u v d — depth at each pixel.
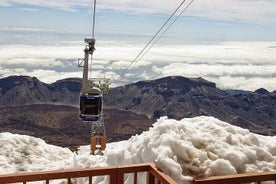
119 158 6.74
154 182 4.97
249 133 6.87
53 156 15.59
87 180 7.23
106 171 4.74
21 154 14.87
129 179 5.88
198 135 6.24
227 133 6.52
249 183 5.26
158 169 4.89
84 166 8.47
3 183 4.28
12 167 13.26
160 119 6.97
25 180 4.36
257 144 6.42
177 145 5.63
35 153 15.34
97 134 19.52
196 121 7.27
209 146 5.96
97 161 8.47
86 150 17.38
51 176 4.48
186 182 4.96
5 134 16.94
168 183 4.29
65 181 8.67
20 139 16.42
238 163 5.66
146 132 7.05
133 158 6.25
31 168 13.27
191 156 5.63
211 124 6.85
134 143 6.83
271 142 6.77
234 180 4.72
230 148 5.99
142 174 5.52
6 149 15.02
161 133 6.10
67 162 13.49
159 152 5.45
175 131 6.15
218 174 5.36
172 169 4.98
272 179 4.88
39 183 9.05
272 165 5.91
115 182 4.77
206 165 5.46
